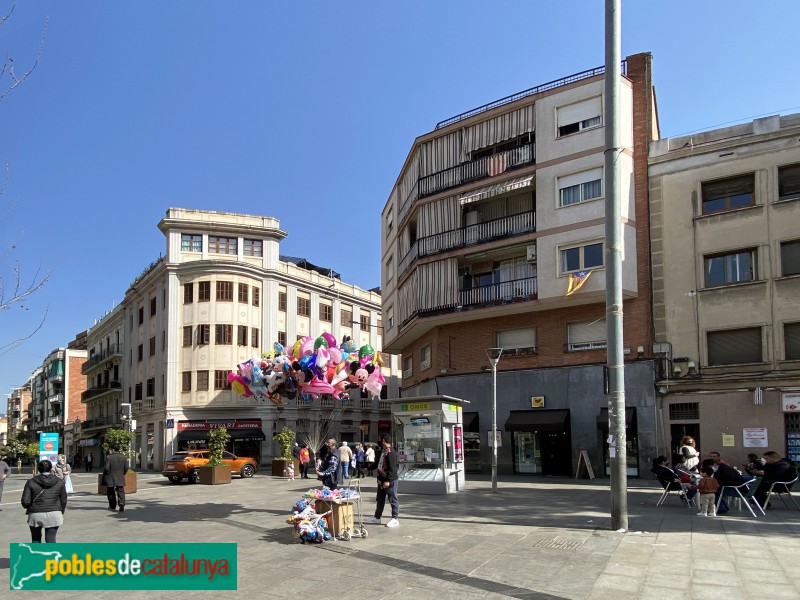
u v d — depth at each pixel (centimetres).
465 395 2816
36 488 902
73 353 7856
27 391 12088
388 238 3872
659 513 1341
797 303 2141
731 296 2264
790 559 870
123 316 5672
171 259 4466
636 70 2580
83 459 6281
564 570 816
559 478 2455
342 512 1080
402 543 1027
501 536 1074
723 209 2338
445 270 2867
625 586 736
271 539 1099
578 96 2583
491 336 2788
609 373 1146
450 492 1834
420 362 3328
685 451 1580
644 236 2453
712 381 2250
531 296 2575
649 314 2403
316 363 1384
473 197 2791
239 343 4441
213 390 4322
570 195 2555
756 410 2162
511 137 2775
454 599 695
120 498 1616
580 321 2572
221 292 4428
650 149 2497
